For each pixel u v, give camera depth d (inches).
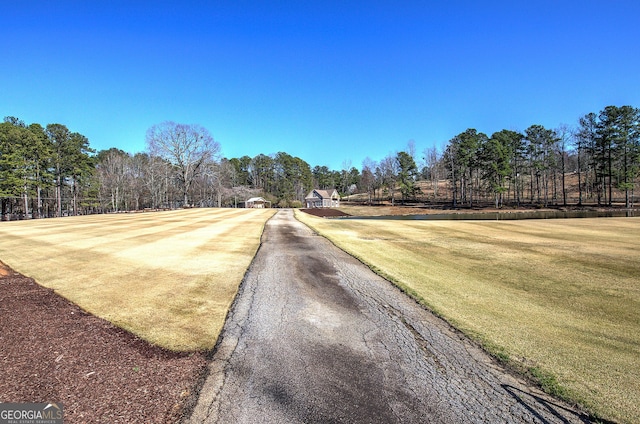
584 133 2073.1
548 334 203.5
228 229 750.5
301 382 146.2
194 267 362.3
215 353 172.4
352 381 147.7
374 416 123.4
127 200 2610.7
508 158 2181.3
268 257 427.5
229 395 135.3
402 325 214.5
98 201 2395.4
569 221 1066.7
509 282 327.9
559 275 357.1
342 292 284.5
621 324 222.7
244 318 222.2
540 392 142.3
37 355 161.8
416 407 129.5
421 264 405.4
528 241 609.3
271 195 3690.9
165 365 158.2
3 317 209.9
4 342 174.4
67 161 1854.1
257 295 272.2
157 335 191.8
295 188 3806.6
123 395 132.4
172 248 476.7
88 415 118.9
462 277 345.1
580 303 265.7
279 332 200.7
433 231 775.7
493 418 123.6
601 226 889.5
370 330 205.9
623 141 1846.7
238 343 184.7
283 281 315.6
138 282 299.6
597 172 2133.4
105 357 163.0
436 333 202.5
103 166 2827.3
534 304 261.9
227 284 301.4
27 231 671.1
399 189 3011.8
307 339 191.6
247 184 3941.9
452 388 143.5
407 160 2664.9
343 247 509.4
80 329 195.8
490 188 2367.1
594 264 412.2
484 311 242.7
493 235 700.7
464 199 2588.6
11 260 381.7
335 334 199.2
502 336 198.8
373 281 321.1
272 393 137.4
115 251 444.8
